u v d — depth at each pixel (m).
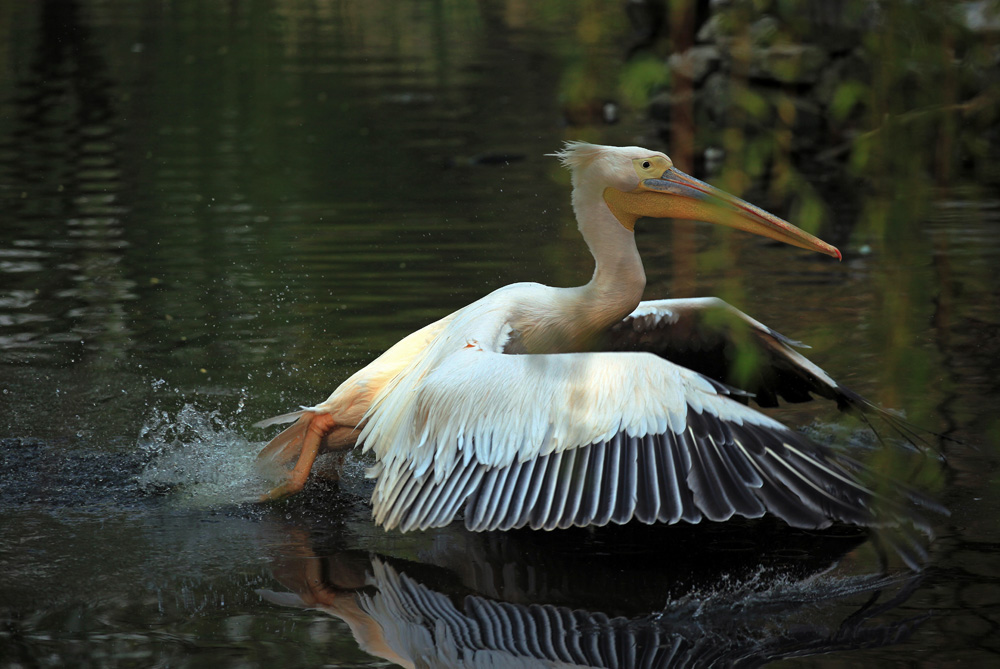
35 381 11.06
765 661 6.00
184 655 6.16
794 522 6.95
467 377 7.67
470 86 30.30
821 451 7.30
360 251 15.76
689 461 7.04
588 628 6.48
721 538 7.83
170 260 15.43
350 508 8.66
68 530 8.10
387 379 8.95
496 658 6.10
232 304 13.48
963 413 9.58
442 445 7.65
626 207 8.88
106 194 19.36
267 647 6.25
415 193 19.47
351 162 22.06
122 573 7.34
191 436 9.85
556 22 4.77
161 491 8.86
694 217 8.77
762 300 13.12
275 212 18.14
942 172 5.06
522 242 16.08
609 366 7.36
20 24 40.12
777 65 5.58
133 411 10.35
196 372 11.31
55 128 25.22
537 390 7.41
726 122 5.45
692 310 9.20
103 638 6.38
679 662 6.00
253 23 38.06
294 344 12.04
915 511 7.92
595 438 7.18
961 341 11.34
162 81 31.02
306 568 7.43
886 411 8.91
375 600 6.92
